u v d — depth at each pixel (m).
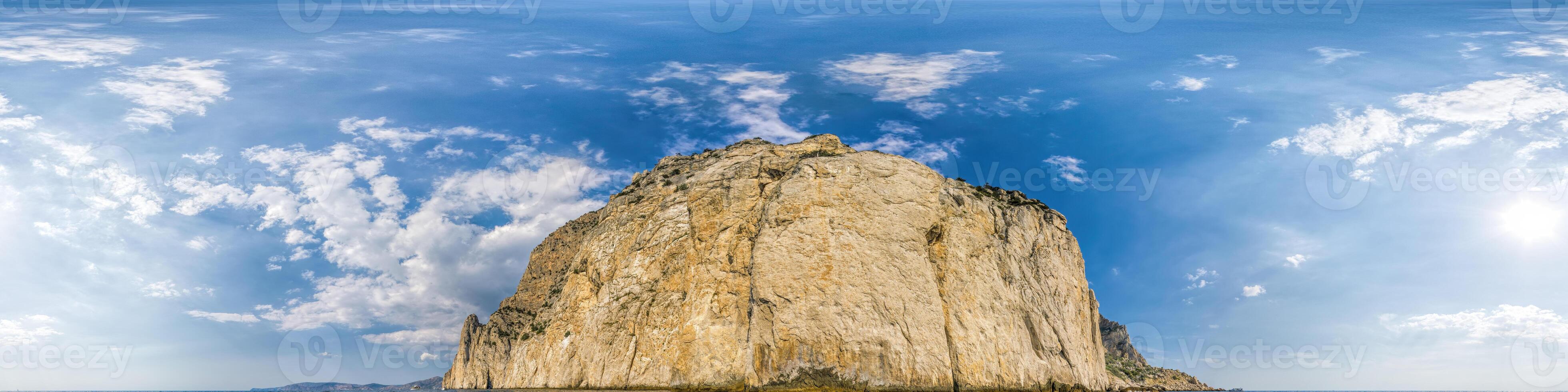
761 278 66.88
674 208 76.44
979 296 69.94
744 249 71.12
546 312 81.00
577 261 79.38
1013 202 81.81
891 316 65.94
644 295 72.44
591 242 79.50
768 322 65.75
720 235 72.50
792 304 65.69
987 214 76.12
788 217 69.88
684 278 71.81
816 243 68.38
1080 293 81.62
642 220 77.56
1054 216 83.62
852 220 69.94
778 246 68.38
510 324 85.12
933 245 71.44
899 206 71.75
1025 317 72.31
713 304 69.00
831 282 66.62
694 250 72.56
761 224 71.38
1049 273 77.62
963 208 74.69
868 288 66.75
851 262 67.69
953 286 69.50
